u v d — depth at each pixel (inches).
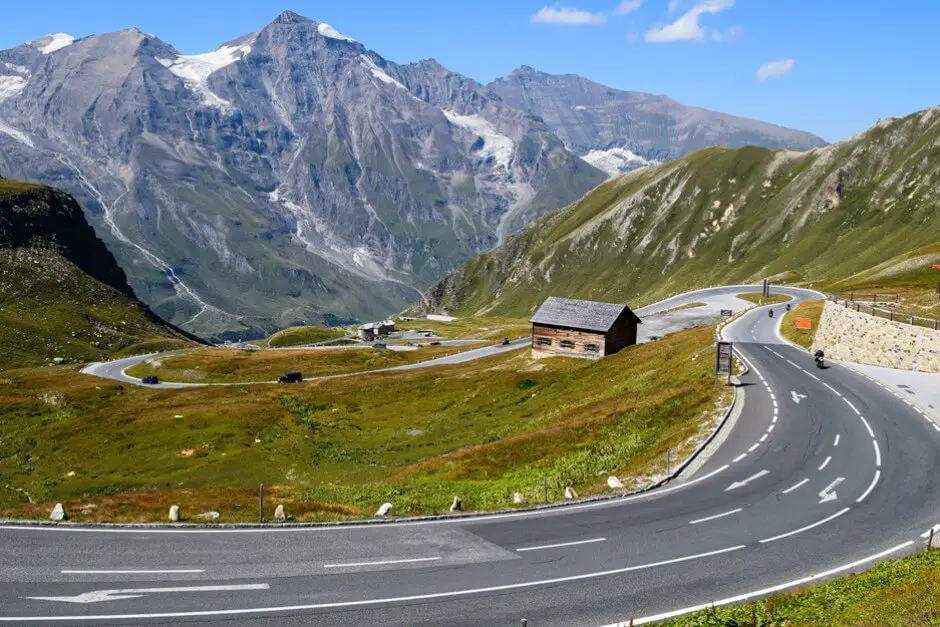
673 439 1972.2
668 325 5521.7
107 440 3447.3
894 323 2765.7
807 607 890.7
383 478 2474.2
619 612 982.4
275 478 2741.1
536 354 4680.1
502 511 1417.3
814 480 1572.3
